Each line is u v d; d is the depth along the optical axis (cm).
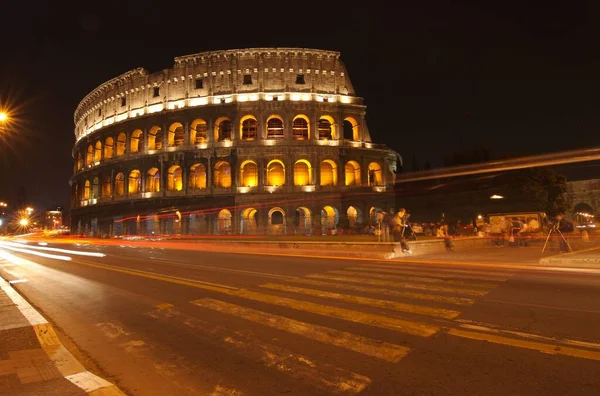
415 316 845
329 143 5838
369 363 600
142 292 1261
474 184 5816
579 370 549
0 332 789
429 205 6272
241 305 1008
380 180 6134
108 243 5259
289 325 813
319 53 6066
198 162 5809
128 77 6656
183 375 590
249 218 5700
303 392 514
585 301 945
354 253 2311
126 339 782
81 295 1273
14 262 2569
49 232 12631
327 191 5619
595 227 5281
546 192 4988
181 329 829
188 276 1553
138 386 559
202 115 5878
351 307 941
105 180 6838
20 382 539
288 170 5656
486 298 995
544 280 1254
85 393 502
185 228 5728
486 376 539
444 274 1421
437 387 512
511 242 2984
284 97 5897
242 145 5666
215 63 6031
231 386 543
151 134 6238
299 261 2009
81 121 8075
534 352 620
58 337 806
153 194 5988
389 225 2652
